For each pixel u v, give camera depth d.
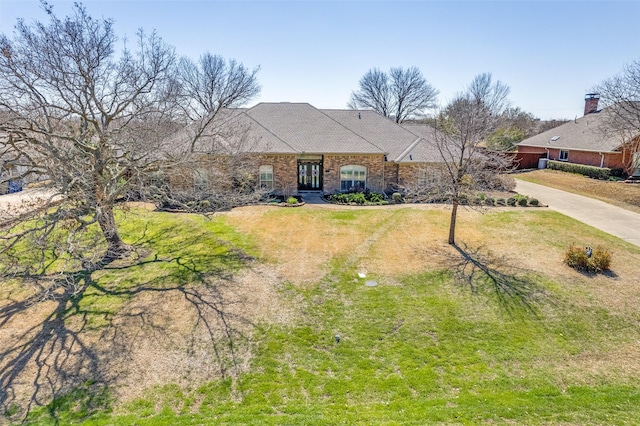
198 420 6.96
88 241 14.72
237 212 19.78
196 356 8.80
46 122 12.26
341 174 23.81
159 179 15.12
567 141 35.28
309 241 15.76
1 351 8.91
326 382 8.02
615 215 19.59
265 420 6.95
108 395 7.63
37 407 7.30
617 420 6.95
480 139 16.22
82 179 11.50
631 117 27.09
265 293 11.56
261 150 21.88
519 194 23.64
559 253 14.56
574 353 9.03
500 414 7.09
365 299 11.23
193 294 11.50
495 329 9.88
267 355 8.85
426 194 16.98
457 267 13.28
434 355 8.88
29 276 11.83
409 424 6.79
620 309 10.74
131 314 10.45
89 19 15.11
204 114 16.81
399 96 59.06
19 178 11.78
